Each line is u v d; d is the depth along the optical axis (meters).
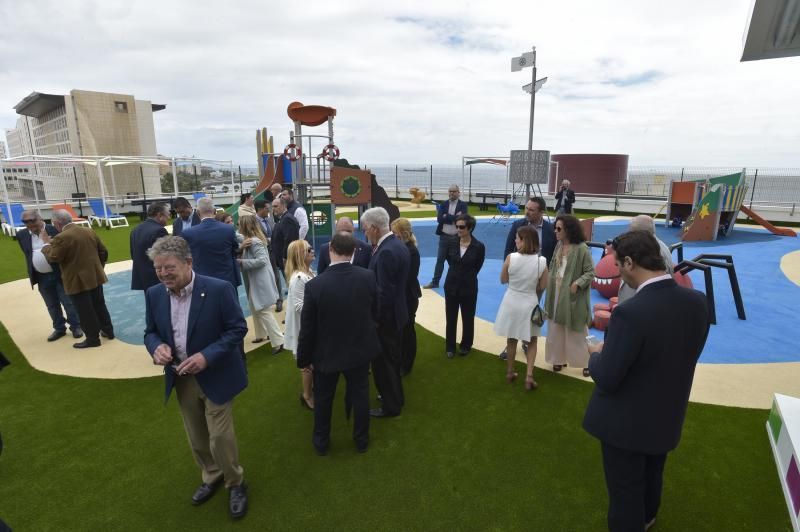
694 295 2.11
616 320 2.10
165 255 2.54
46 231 5.86
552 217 18.45
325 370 3.26
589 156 24.33
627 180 22.92
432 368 5.08
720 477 3.23
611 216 20.66
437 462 3.44
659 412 2.11
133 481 3.29
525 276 4.24
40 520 2.91
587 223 12.02
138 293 8.35
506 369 5.04
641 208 20.42
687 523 2.82
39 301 8.02
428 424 3.96
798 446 2.92
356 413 3.49
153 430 3.94
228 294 2.78
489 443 3.67
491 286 8.80
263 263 5.44
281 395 4.52
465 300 5.17
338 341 3.25
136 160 18.20
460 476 3.28
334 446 3.67
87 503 3.06
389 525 2.84
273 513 2.94
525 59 16.19
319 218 12.73
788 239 13.93
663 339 2.03
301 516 2.92
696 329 2.08
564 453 3.54
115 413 4.22
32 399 4.49
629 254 2.10
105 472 3.39
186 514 2.96
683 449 3.55
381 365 3.92
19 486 3.23
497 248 12.98
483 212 22.27
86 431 3.93
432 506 2.99
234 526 2.84
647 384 2.10
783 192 17.81
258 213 7.74
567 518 2.88
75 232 5.43
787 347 5.58
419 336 6.12
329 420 3.50
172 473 3.37
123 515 2.95
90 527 2.85
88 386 4.75
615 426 2.18
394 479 3.26
